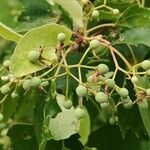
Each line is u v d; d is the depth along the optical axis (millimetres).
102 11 449
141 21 448
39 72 415
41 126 438
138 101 404
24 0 469
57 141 469
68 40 400
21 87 471
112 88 399
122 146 525
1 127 521
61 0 439
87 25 453
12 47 470
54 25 392
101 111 563
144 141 516
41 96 440
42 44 392
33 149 500
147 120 434
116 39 451
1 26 401
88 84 392
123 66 464
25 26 461
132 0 492
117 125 529
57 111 403
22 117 558
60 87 449
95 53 437
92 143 532
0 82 445
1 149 530
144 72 409
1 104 493
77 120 423
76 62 446
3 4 572
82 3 449
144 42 443
